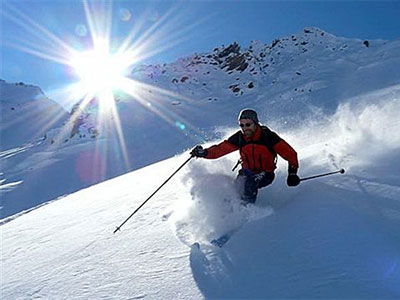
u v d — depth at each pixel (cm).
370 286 221
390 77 3003
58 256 436
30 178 2977
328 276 240
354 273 235
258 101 5159
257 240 316
